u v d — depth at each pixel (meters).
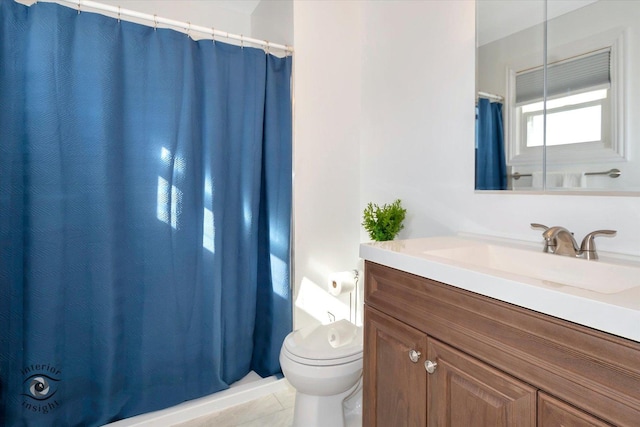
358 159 2.13
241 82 1.82
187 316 1.71
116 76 1.54
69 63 1.45
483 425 0.85
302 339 1.55
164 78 1.62
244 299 1.90
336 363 1.39
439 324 0.97
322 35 1.99
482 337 0.85
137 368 1.62
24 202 1.41
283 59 1.93
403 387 1.09
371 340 1.23
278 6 2.04
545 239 1.12
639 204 1.02
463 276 0.88
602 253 1.09
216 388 1.78
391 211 1.72
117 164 1.55
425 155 1.68
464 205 1.51
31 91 1.39
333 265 2.07
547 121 1.22
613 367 0.62
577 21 1.13
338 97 2.05
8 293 1.41
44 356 1.42
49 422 1.45
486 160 1.41
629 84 1.02
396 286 1.13
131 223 1.61
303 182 1.96
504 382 0.80
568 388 0.68
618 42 1.04
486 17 1.40
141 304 1.63
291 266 1.96
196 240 1.73
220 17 2.31
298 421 1.48
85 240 1.51
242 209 1.86
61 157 1.44
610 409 0.62
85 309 1.53
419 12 1.69
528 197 1.28
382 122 1.95
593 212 1.11
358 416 1.65
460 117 1.51
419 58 1.70
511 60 1.32
